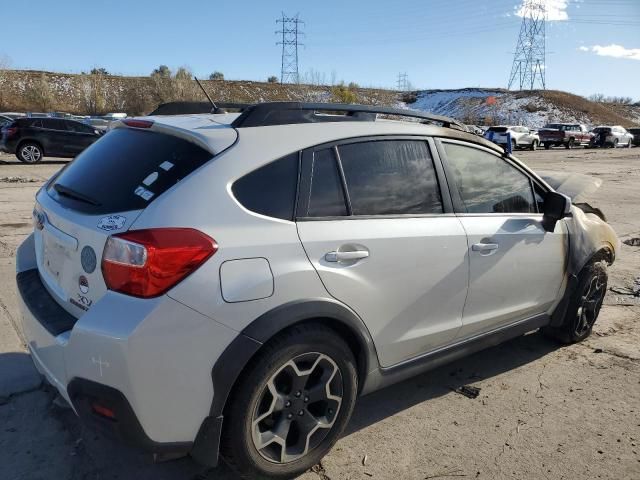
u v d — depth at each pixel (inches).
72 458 110.0
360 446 117.8
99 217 93.2
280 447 100.0
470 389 144.6
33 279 115.3
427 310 119.9
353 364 107.1
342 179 108.1
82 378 86.4
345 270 102.7
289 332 96.0
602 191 567.8
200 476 106.0
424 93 3895.2
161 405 86.1
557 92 3444.9
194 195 90.8
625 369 158.4
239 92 3208.7
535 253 144.8
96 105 2699.3
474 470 111.3
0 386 134.7
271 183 98.6
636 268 269.9
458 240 123.8
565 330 169.8
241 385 92.3
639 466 114.3
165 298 84.2
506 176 143.3
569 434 125.0
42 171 636.1
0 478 103.3
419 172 121.8
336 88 3088.1
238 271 90.0
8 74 2834.6
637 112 3939.5
